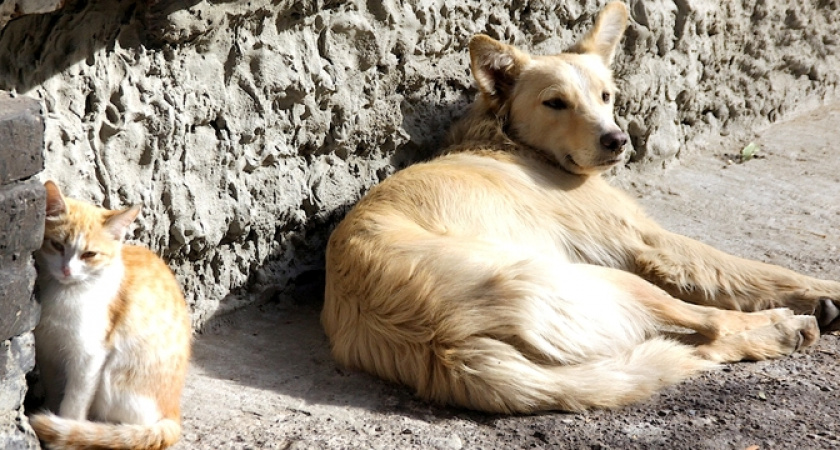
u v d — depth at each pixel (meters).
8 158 2.78
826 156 7.14
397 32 4.97
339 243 4.39
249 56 4.33
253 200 4.49
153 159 4.03
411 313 3.88
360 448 3.36
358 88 4.89
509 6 5.66
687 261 4.77
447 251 4.01
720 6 6.96
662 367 3.89
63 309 3.02
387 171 5.23
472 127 5.27
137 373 3.18
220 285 4.50
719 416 3.70
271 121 4.48
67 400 3.10
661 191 6.55
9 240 2.80
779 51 7.68
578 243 4.88
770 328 4.36
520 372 3.69
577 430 3.58
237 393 3.81
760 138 7.47
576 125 4.89
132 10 3.85
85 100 3.77
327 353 4.33
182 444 3.32
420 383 3.86
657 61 6.57
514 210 4.75
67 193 3.70
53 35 3.59
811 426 3.62
